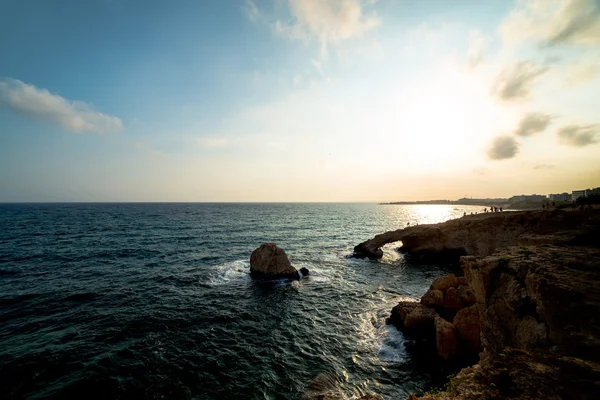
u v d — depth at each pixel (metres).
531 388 5.06
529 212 31.52
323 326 17.62
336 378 12.45
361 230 72.38
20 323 17.08
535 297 7.94
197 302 21.30
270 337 16.14
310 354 14.38
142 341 15.27
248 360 13.77
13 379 11.87
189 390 11.55
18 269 29.06
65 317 18.02
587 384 4.83
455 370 12.95
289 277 27.89
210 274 28.97
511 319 8.93
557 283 7.57
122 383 11.85
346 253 42.84
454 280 20.75
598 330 6.15
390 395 11.45
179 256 36.78
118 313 18.77
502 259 10.33
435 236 39.91
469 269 11.95
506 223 33.22
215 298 22.31
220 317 18.70
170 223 78.69
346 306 21.09
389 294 23.95
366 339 15.94
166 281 26.20
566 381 5.03
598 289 7.10
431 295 18.98
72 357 13.52
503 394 5.11
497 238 33.84
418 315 16.42
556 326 6.89
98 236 51.78
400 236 41.56
